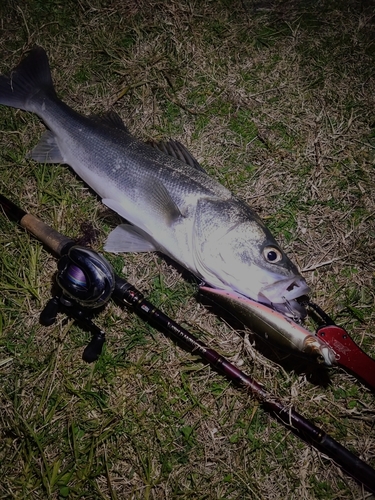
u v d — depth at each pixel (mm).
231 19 697
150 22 686
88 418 534
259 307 486
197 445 529
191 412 540
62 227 600
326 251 599
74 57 671
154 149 562
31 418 526
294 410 518
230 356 555
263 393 503
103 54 675
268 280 495
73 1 690
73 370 548
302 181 627
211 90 662
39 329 562
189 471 521
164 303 577
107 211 607
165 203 527
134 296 523
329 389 547
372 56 681
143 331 562
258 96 661
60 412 533
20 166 622
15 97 631
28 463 507
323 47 686
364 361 508
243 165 634
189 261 529
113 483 514
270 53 683
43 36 677
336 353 510
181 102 656
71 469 513
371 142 646
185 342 515
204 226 515
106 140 578
